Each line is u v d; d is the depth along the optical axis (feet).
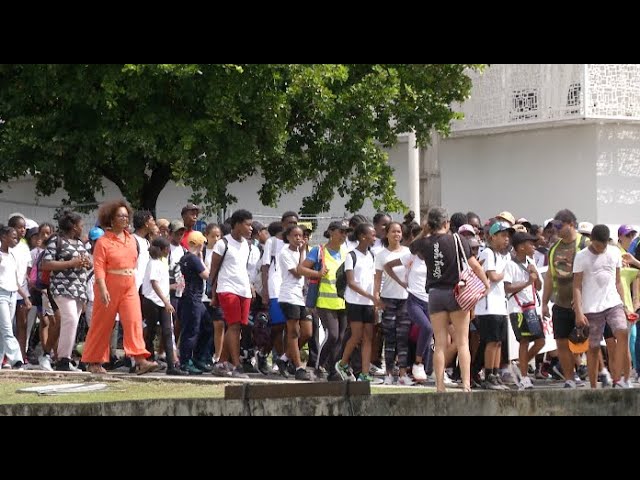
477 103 177.37
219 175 134.62
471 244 87.61
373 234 88.69
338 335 89.15
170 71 127.65
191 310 91.40
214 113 131.34
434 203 178.29
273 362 101.91
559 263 85.61
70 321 91.25
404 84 146.41
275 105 132.87
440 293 74.74
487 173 183.32
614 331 82.28
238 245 90.84
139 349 84.07
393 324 91.50
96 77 131.64
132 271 84.33
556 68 167.84
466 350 75.15
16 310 100.07
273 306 93.97
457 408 52.03
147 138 132.16
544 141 177.06
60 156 137.49
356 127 141.79
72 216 91.15
